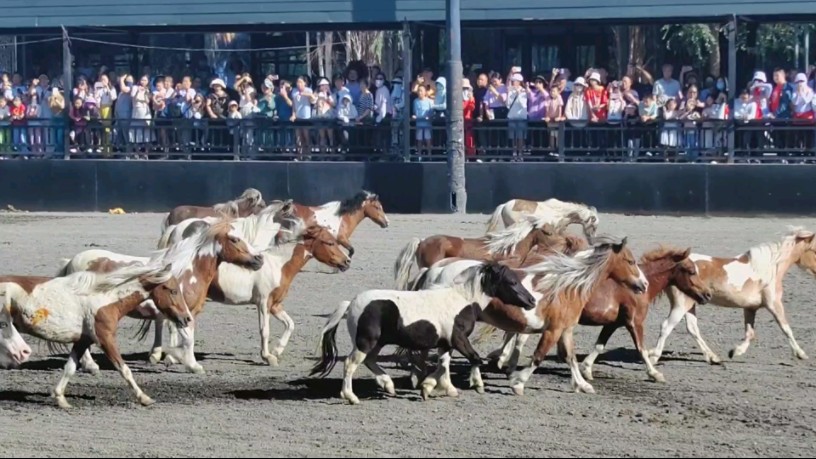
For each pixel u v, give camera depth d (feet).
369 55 135.64
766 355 50.14
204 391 43.70
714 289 48.39
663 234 81.05
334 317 41.98
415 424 38.58
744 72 104.94
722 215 90.79
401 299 40.83
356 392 43.27
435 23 98.53
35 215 98.99
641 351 45.24
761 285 48.80
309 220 65.98
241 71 111.45
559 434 37.29
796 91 91.86
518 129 95.55
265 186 98.63
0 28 106.42
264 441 36.55
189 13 104.27
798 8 92.68
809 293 64.28
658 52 118.73
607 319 44.83
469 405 41.22
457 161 94.38
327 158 99.50
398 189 96.63
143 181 100.68
